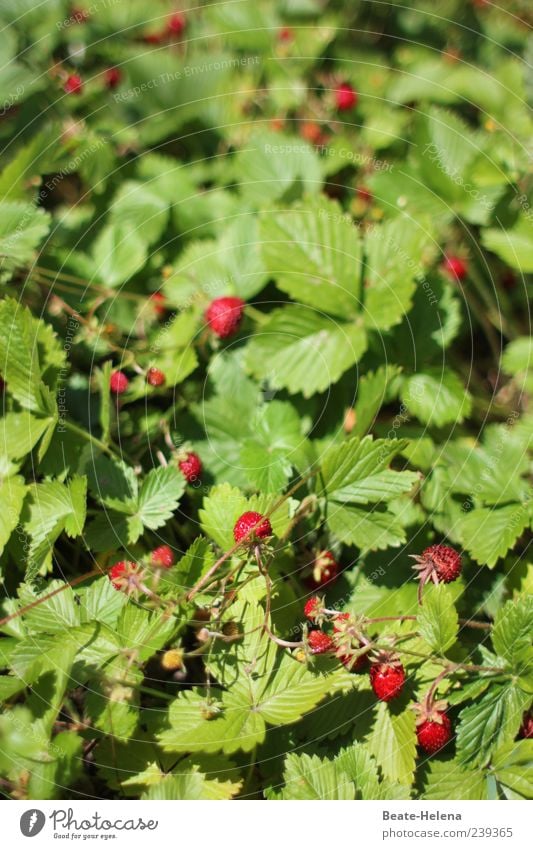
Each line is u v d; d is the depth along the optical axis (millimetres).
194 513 500
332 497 476
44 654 448
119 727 445
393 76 613
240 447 507
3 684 448
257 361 509
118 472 483
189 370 512
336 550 489
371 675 452
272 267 514
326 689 443
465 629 478
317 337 508
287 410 506
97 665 450
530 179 560
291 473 489
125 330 528
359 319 512
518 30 643
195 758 446
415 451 497
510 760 452
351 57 621
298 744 458
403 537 471
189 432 509
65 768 443
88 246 543
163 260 542
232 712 442
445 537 489
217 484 501
